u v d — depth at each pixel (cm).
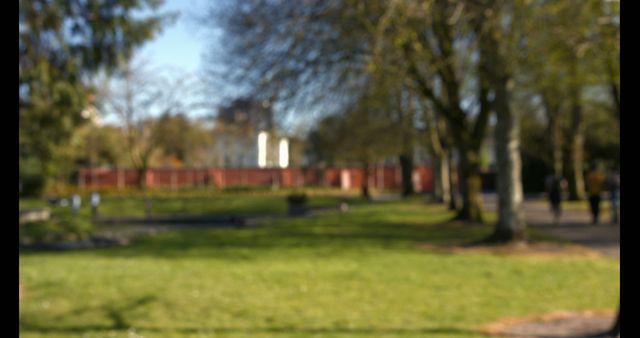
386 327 738
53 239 1789
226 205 3644
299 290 964
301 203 3136
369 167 5100
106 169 5681
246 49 1623
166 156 6109
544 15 1153
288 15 1570
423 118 2758
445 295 923
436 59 1644
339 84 1633
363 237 1800
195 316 805
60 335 713
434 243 1620
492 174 5838
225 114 1839
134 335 709
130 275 1104
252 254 1442
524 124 3425
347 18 1491
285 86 1616
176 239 1878
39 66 1277
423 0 1233
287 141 1870
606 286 983
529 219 2345
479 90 2161
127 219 2869
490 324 753
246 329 735
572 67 1180
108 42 1384
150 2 1419
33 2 1245
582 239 1650
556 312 814
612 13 1003
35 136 1606
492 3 1173
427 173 5991
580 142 3522
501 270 1144
